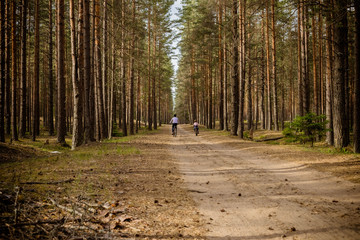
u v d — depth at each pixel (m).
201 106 57.97
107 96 25.94
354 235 3.54
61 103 15.72
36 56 21.23
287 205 5.02
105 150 12.11
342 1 11.41
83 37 14.88
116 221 4.05
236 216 4.55
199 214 4.64
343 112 12.40
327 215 4.36
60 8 14.35
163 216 4.45
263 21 27.67
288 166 8.96
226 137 22.11
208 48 33.78
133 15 24.77
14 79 18.48
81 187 5.57
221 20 28.28
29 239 3.07
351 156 9.57
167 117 84.38
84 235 3.41
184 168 9.08
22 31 19.70
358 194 5.44
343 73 12.48
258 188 6.38
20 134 20.70
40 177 6.22
